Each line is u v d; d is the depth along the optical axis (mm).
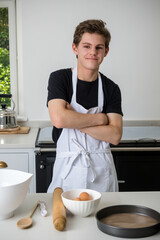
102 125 2080
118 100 2154
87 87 2076
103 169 2055
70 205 1341
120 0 3285
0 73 3477
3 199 1287
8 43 3428
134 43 3342
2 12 3385
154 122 3428
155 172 2779
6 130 3086
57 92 2049
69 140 2066
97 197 1444
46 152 2709
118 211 1376
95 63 1979
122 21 3309
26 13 3268
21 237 1209
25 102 3377
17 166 2777
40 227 1286
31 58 3322
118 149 2695
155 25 3334
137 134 2988
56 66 3340
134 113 3432
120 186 2781
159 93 3418
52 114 2039
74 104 2080
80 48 1980
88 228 1281
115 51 3344
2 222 1327
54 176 2133
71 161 2025
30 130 3260
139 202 1535
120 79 3383
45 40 3301
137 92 3406
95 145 2068
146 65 3377
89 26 1934
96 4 3275
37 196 1598
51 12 3270
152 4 3307
